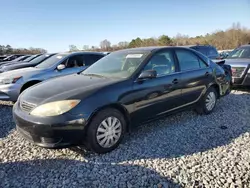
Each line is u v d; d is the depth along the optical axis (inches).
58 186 103.3
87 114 121.3
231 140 147.2
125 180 106.5
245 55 327.9
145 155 128.9
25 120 121.3
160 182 104.3
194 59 191.8
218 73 209.6
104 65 171.2
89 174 111.8
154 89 151.6
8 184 105.3
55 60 276.1
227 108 220.2
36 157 129.5
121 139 139.0
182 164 118.7
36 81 245.8
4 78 235.0
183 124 177.8
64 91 128.1
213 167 115.2
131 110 140.4
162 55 166.6
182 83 171.6
